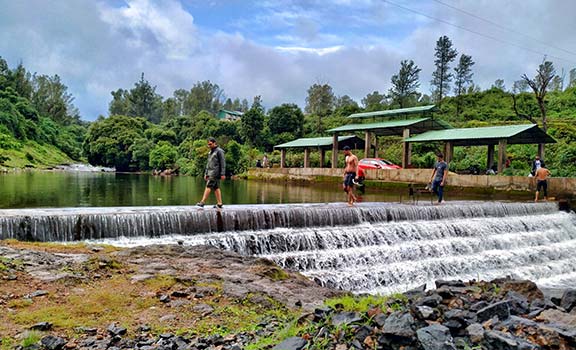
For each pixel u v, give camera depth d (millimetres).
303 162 45062
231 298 5605
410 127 31391
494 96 61281
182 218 10211
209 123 69000
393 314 3693
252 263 7855
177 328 4531
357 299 4941
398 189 25625
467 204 14945
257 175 41062
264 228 11125
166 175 52000
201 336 4336
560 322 3604
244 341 4145
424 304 3982
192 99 111125
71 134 101875
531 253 13133
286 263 9758
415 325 3525
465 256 12102
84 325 4434
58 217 9133
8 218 8641
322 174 33094
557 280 12438
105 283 5789
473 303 4090
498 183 21766
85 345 3986
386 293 9719
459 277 11312
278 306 5559
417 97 72938
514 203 15922
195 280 6180
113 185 28469
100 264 6430
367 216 12477
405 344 3330
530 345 3078
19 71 102625
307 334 3807
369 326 3662
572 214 16719
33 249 7383
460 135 26734
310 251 10469
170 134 72938
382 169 27812
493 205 15086
